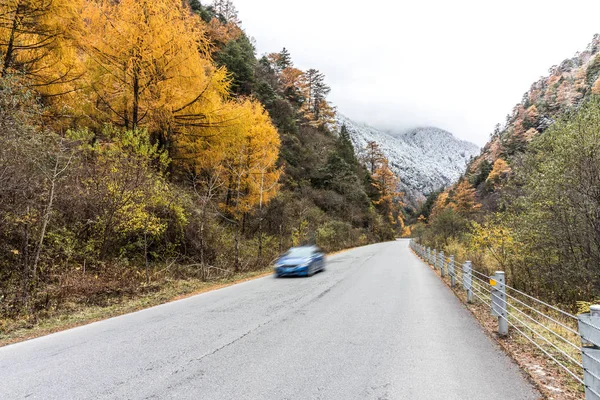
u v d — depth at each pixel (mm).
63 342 5945
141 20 14391
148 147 13219
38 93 12984
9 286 8641
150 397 3596
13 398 3658
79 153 11352
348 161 68438
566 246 10289
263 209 24672
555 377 4074
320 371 4250
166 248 14977
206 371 4297
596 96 9789
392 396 3547
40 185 9875
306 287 11336
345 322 6707
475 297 9305
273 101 50875
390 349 5090
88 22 14383
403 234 125562
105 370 4422
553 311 8781
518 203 12008
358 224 57688
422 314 7387
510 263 12477
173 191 14898
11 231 9195
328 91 80875
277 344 5363
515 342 5457
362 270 16281
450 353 4914
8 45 11758
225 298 9742
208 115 16422
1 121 8555
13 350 5625
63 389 3861
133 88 15039
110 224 11602
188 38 15289
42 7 11781
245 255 19172
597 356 2941
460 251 19734
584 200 9336
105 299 9711
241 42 56500
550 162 10398
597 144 8930
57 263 10469
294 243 25266
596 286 9328
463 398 3502
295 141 51594
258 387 3799
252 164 20922
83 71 14055
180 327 6566
